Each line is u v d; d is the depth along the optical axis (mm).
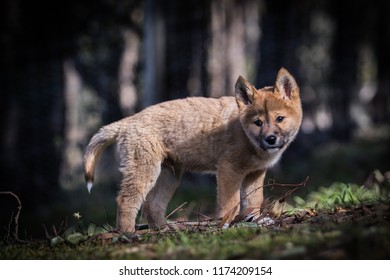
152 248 6098
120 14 18359
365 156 20438
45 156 17516
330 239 5582
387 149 20438
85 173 8641
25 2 17641
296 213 7465
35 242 7320
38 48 17828
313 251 5363
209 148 8367
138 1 18297
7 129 17328
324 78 25422
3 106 17375
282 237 5883
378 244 5199
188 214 10797
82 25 18250
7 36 17453
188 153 8438
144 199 8359
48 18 17875
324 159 20547
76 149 18266
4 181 17031
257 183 8578
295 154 22047
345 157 20453
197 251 5773
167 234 7004
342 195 8570
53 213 15609
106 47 18312
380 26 28641
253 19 23234
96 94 18562
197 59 18109
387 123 28469
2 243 7285
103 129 8648
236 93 8273
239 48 19328
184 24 18094
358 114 29188
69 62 19203
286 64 21844
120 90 18125
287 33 21875
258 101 8211
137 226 8680
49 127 17750
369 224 6070
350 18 26672
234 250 5645
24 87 17625
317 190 14094
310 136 24234
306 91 24531
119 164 8500
